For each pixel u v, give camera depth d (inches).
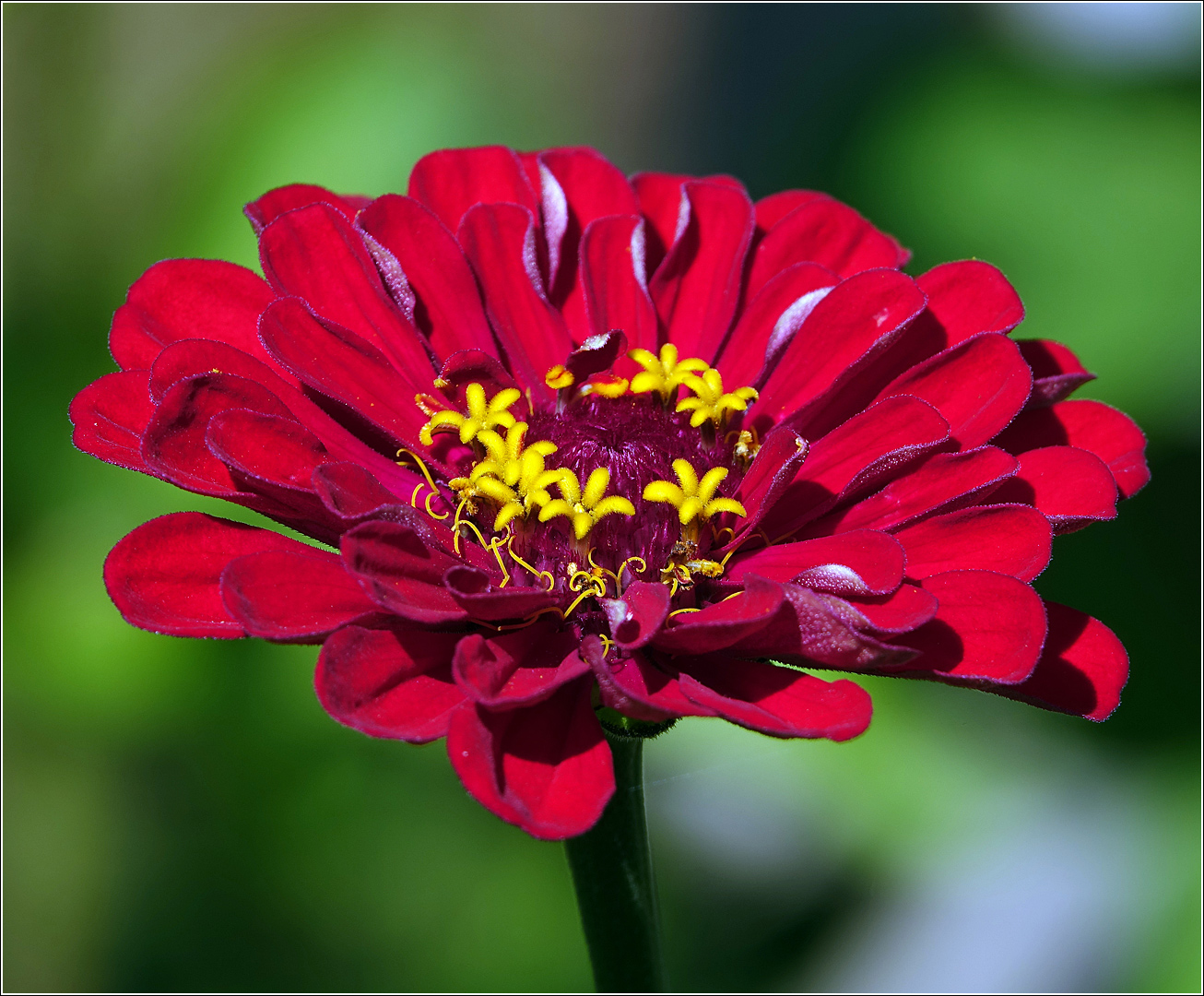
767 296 15.2
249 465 14.2
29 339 16.7
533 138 17.8
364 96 17.1
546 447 14.5
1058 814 17.0
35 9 17.0
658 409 15.0
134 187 17.2
